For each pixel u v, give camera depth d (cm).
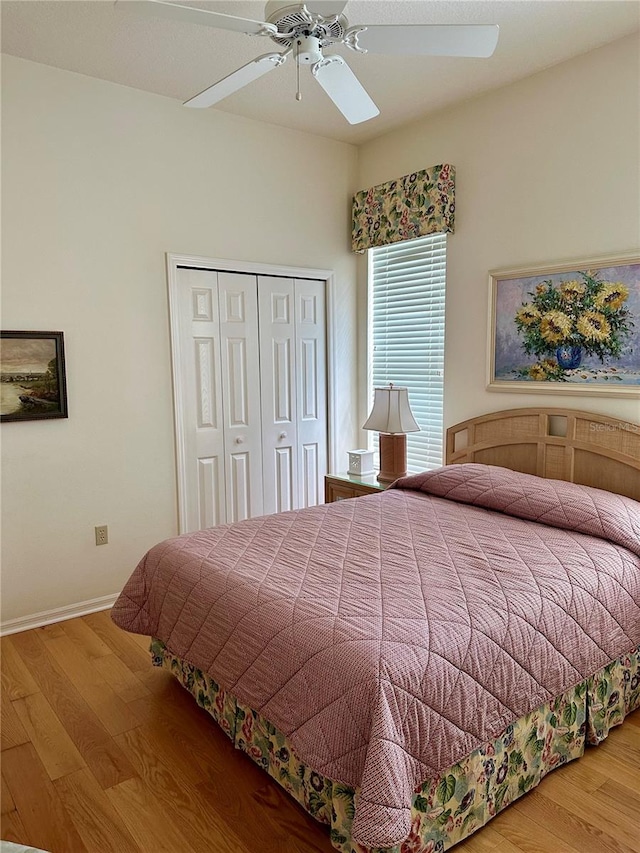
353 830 135
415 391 390
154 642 255
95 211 310
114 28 254
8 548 298
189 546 234
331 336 413
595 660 193
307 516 270
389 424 345
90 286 311
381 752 136
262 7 241
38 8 237
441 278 366
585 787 188
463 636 162
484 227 333
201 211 346
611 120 274
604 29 260
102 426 321
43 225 295
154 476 342
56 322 302
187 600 211
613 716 214
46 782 194
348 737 145
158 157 328
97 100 305
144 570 242
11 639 295
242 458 379
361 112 235
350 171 412
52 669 266
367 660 149
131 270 324
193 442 356
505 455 324
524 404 319
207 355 358
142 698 243
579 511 241
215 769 200
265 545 232
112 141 312
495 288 327
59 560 314
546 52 279
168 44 267
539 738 184
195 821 178
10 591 300
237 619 186
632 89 266
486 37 183
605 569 208
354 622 164
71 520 316
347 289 420
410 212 365
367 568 204
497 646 166
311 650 160
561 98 292
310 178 392
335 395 419
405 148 376
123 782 194
